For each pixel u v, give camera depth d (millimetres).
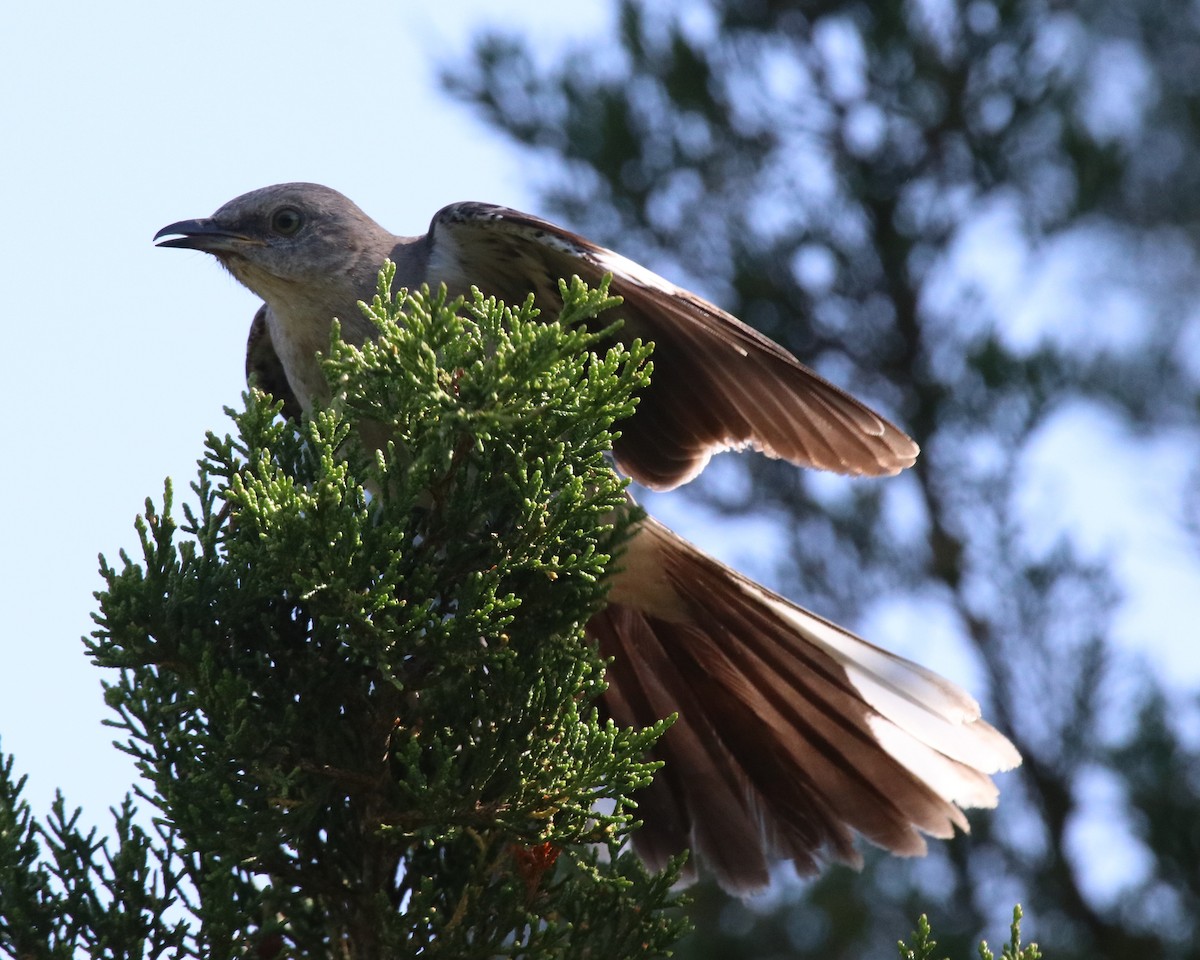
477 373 6164
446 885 6750
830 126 13891
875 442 8000
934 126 13789
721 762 8492
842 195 13523
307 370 9266
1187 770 12219
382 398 6270
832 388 7832
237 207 9227
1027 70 13797
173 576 6273
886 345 13391
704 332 8109
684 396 8430
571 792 6113
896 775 8375
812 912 12406
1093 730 12508
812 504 13492
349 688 6430
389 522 6047
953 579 12914
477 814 6129
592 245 8016
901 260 13328
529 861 6566
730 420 8375
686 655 8672
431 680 6301
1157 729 12242
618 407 6285
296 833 6152
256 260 9117
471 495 6324
